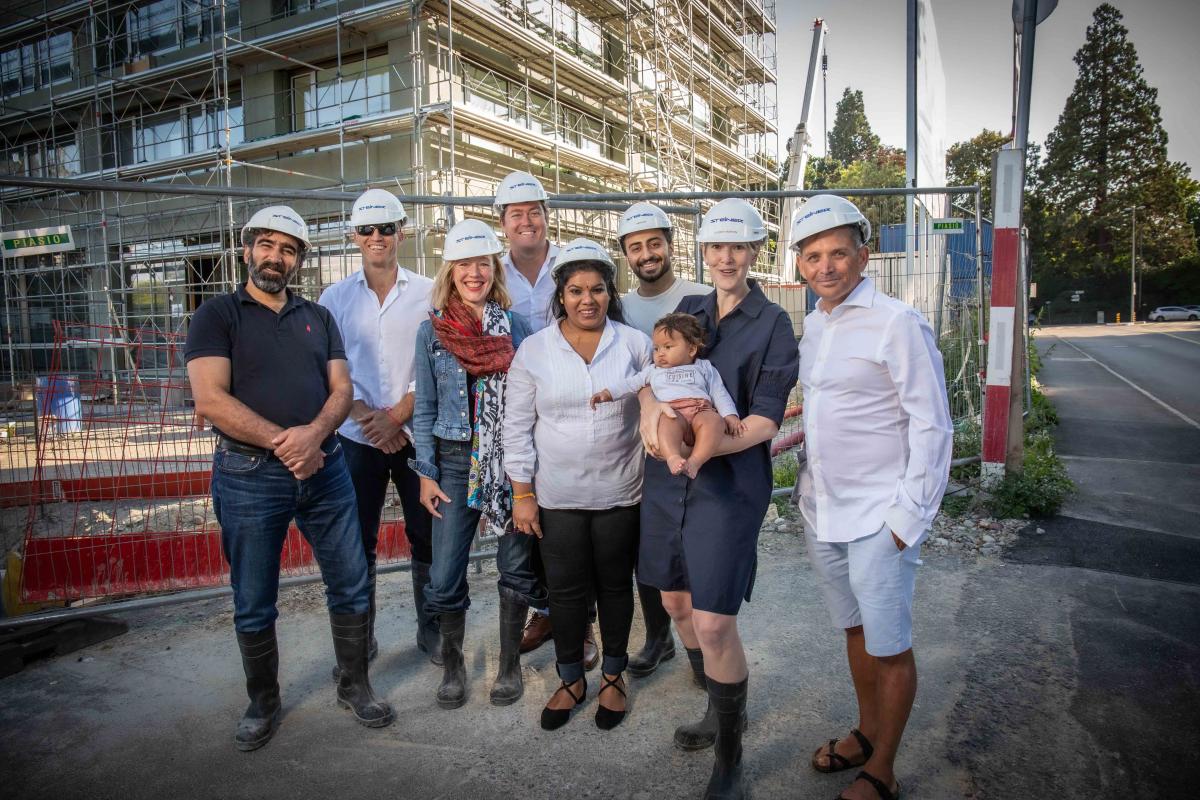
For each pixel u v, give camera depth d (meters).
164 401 5.21
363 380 3.72
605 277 2.93
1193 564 4.56
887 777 2.45
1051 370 18.56
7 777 2.78
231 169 16.61
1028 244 11.77
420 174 14.12
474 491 3.13
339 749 2.95
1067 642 3.58
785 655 3.60
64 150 19.44
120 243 14.51
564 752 2.90
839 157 67.62
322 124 15.88
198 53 17.05
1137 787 2.51
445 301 3.23
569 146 17.55
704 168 27.19
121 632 4.11
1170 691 3.11
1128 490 6.36
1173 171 59.00
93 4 17.66
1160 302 59.50
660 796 2.61
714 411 2.48
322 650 3.86
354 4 15.11
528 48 16.70
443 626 3.29
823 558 2.63
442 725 3.12
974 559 4.79
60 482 5.02
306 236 3.00
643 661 3.53
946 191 6.14
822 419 2.50
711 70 25.88
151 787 2.71
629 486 2.99
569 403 2.92
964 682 3.25
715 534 2.54
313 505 3.09
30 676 3.62
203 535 4.55
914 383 2.32
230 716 3.22
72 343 5.43
